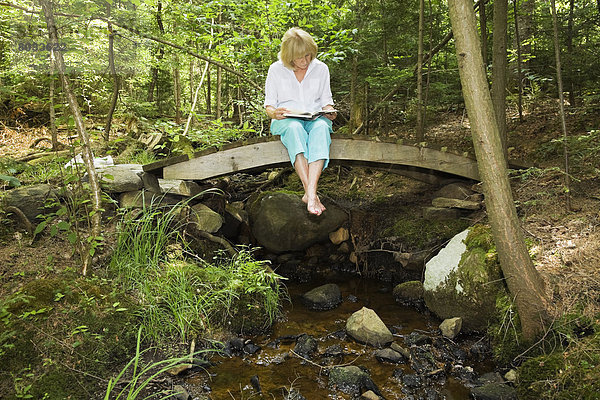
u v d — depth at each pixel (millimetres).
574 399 2100
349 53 5555
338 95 7246
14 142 5812
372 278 4551
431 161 4281
